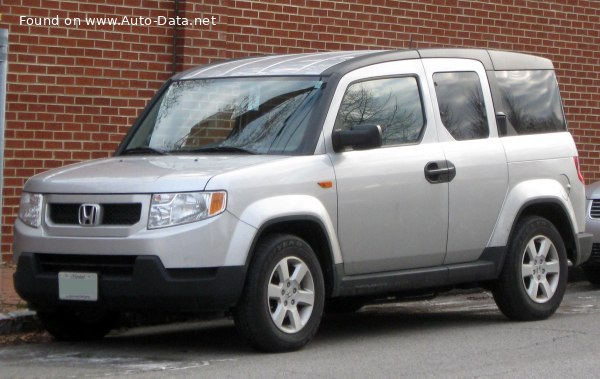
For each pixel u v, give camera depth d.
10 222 14.92
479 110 11.70
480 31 20.17
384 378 8.79
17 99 14.92
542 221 11.98
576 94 21.72
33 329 11.20
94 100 15.59
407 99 11.09
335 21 18.17
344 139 10.17
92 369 9.21
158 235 9.30
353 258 10.38
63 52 15.29
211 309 9.45
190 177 9.47
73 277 9.66
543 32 21.09
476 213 11.36
